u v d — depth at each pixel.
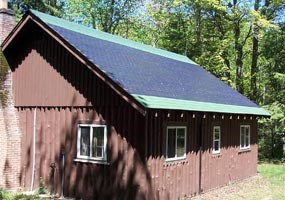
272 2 29.91
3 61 15.77
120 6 40.78
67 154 14.30
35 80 15.34
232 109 17.52
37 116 15.26
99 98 13.46
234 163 19.17
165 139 13.30
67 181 14.22
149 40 41.62
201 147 15.77
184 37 34.03
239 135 19.95
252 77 30.80
